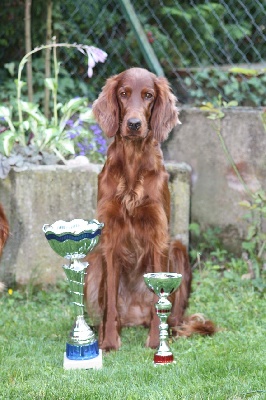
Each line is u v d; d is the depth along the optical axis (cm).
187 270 680
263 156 844
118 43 1044
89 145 883
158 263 624
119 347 618
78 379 512
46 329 666
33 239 780
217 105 923
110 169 624
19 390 485
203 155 866
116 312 624
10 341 628
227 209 863
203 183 870
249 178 852
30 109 831
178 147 877
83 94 1055
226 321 679
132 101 605
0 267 773
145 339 648
